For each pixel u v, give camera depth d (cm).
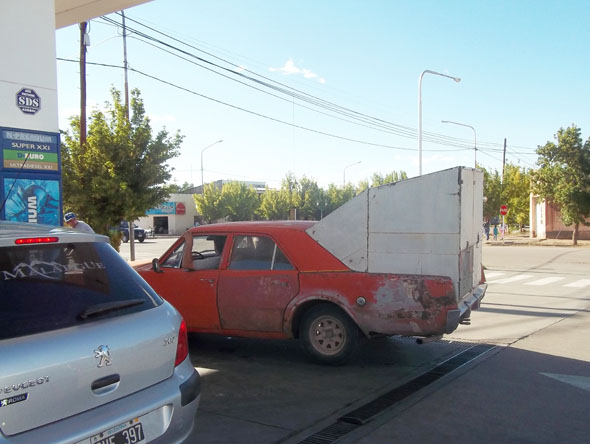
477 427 462
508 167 5300
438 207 621
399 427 463
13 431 252
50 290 296
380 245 639
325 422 475
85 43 1625
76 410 276
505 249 3047
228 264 689
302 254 658
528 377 604
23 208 817
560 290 1382
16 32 809
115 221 1466
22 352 261
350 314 622
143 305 335
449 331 597
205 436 445
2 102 794
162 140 1531
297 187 6031
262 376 613
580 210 3222
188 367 350
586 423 471
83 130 1608
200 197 5881
